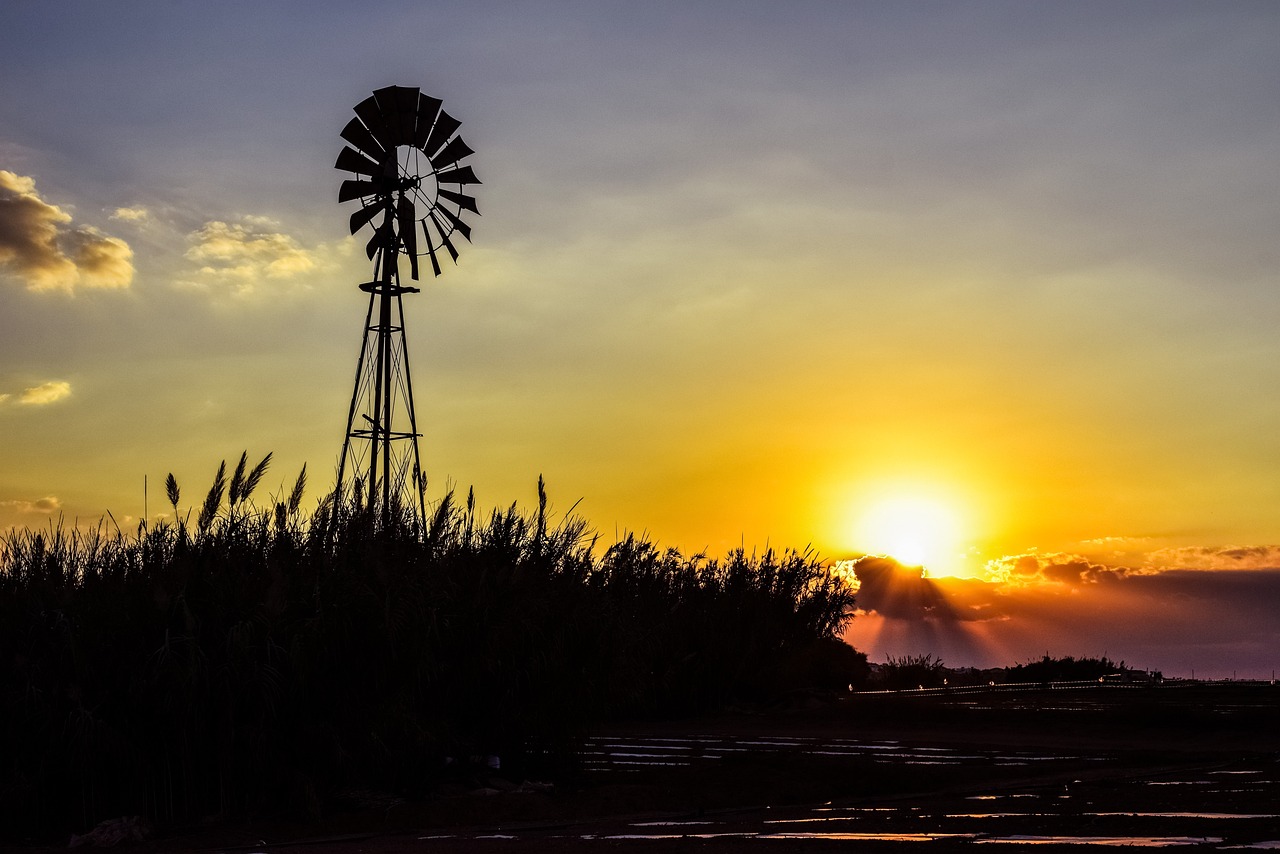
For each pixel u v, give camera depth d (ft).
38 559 62.75
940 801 60.03
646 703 116.26
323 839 55.47
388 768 65.00
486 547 71.61
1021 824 47.24
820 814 56.70
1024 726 106.01
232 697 59.72
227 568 63.26
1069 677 192.75
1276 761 77.30
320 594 61.57
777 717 120.67
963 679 207.31
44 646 59.77
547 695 69.36
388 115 116.06
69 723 58.23
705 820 57.06
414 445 118.01
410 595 64.39
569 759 72.18
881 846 41.81
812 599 138.41
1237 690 142.82
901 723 112.27
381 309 117.80
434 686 67.62
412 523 71.20
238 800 61.77
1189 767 74.69
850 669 175.32
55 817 60.39
